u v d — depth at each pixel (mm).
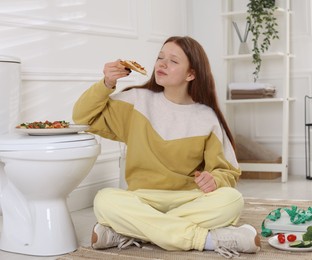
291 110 4031
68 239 2025
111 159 3203
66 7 2932
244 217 2447
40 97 2756
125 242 1935
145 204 1849
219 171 1937
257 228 2217
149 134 1950
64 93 2902
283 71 3871
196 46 1985
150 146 1948
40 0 2766
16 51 2631
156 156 1950
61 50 2896
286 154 3781
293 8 4004
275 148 4105
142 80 3559
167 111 1987
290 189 3381
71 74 2936
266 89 3859
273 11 3844
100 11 3199
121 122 2004
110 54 3279
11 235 2070
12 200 2094
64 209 2055
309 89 3971
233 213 1846
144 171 1977
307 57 3975
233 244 1802
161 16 3850
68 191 2039
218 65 4164
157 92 2047
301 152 4027
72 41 2973
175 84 1955
